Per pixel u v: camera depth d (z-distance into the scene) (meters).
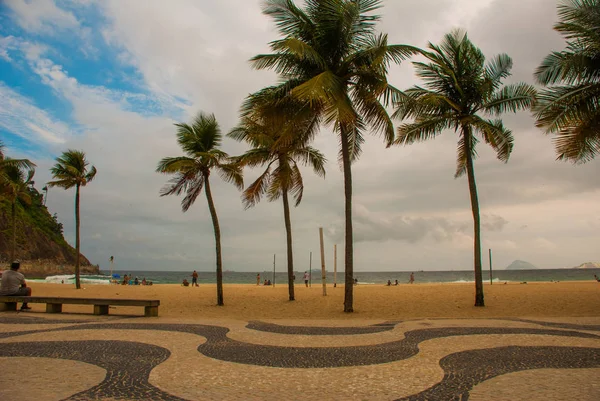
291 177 20.52
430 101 15.90
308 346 7.79
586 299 18.17
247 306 17.47
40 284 35.91
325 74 12.65
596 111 13.94
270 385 5.16
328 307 16.70
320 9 14.29
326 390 4.96
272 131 18.33
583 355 6.91
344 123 15.05
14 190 30.19
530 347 7.63
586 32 13.37
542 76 14.24
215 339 8.52
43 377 5.42
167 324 10.77
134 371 5.80
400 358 6.73
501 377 5.52
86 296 23.27
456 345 7.86
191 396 4.70
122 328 9.94
